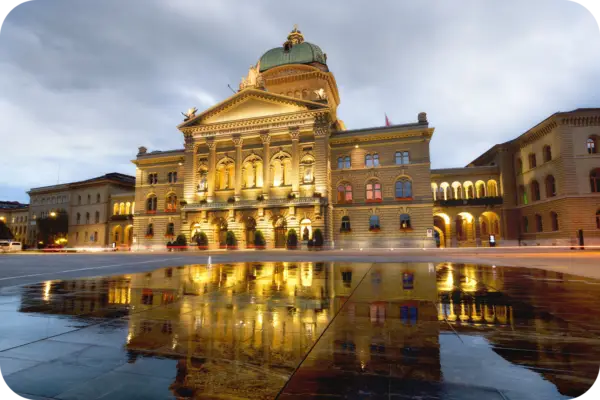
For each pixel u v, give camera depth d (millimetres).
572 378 3947
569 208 43188
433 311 7422
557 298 8789
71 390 3725
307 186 47625
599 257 24375
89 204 75938
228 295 9555
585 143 43969
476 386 3768
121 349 5047
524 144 52469
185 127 53938
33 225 85625
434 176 58438
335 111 65312
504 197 54375
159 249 57594
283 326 6289
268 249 46656
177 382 3943
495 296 9109
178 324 6445
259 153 50562
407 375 4082
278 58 61000
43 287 11117
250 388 3777
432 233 45719
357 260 22766
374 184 48750
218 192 51781
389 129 48500
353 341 5383
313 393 3639
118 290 10461
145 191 60281
